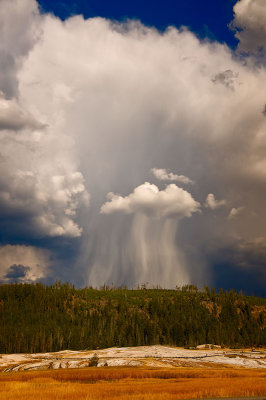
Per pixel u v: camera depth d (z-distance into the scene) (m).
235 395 41.06
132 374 72.81
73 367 97.00
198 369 87.06
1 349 191.88
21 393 44.19
